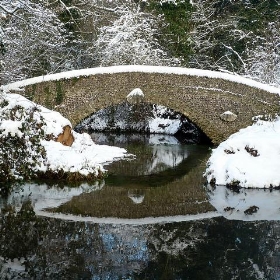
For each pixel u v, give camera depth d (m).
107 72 14.00
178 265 5.30
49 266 5.22
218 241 6.26
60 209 7.62
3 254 5.56
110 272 5.05
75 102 13.73
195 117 14.77
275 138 10.57
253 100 14.52
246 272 5.14
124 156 12.95
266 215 7.55
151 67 14.37
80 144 12.35
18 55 15.68
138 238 6.29
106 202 8.21
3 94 10.00
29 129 9.63
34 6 15.84
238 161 9.95
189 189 9.45
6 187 9.04
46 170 9.59
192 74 14.59
